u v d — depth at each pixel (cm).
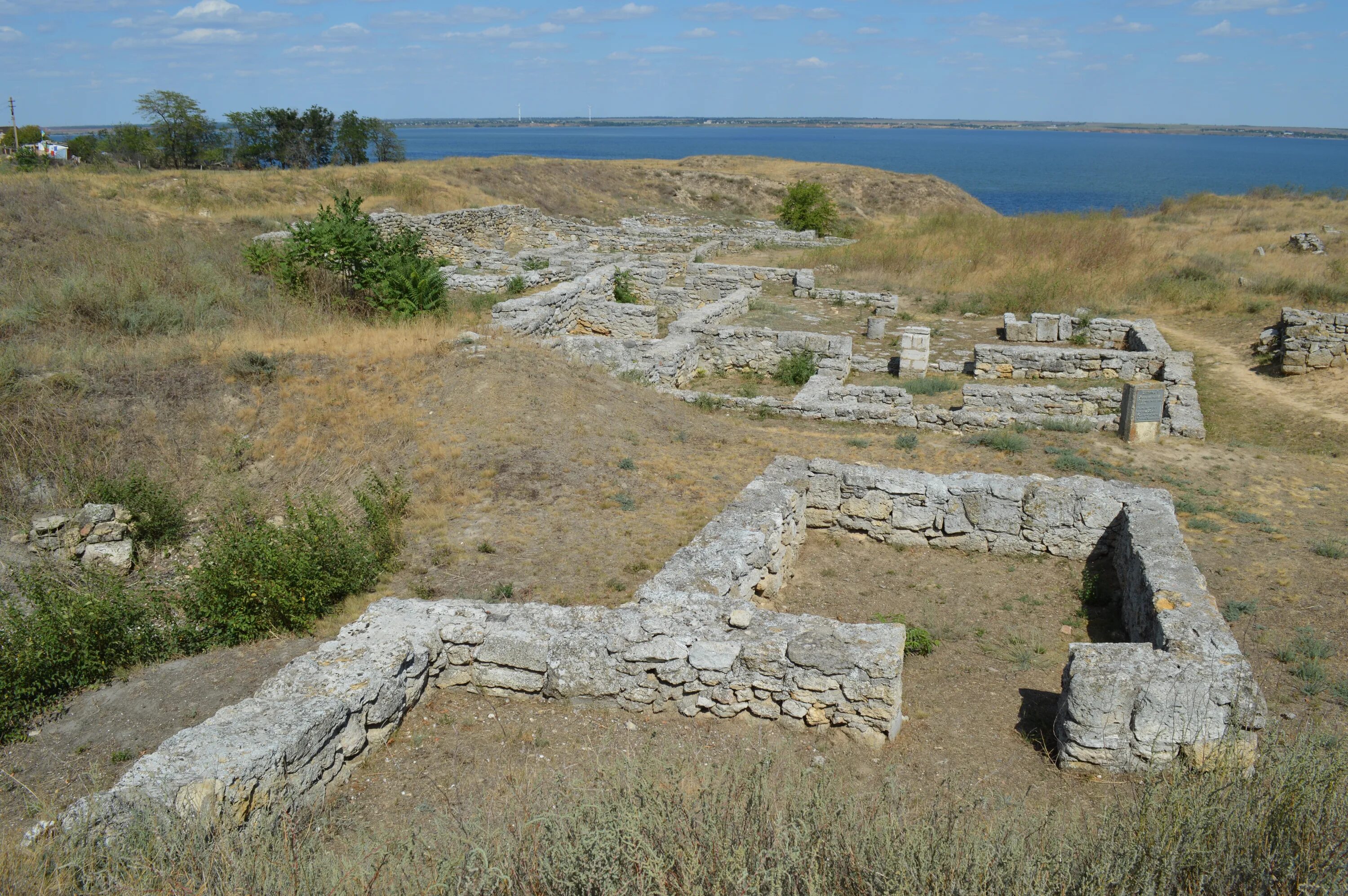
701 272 2681
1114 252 2692
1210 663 572
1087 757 567
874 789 538
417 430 1170
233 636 764
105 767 595
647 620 658
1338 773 417
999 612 842
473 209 3269
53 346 1284
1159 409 1311
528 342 1508
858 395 1584
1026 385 1638
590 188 4806
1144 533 821
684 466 1150
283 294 1686
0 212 1897
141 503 994
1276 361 1788
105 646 721
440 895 348
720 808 382
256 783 470
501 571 857
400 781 552
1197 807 398
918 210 5712
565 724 621
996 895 341
